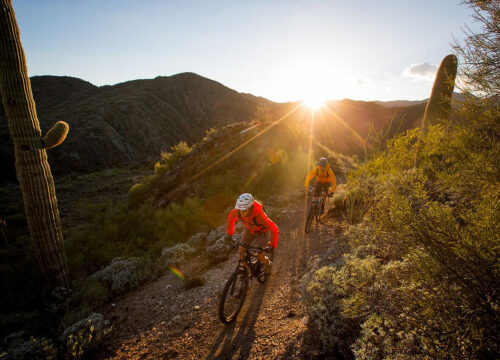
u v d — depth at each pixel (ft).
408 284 7.20
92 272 21.84
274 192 32.91
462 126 8.28
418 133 12.87
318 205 20.11
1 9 15.34
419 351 6.18
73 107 310.65
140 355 11.85
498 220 5.82
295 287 13.65
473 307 5.62
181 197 38.96
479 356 5.36
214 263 19.67
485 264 5.62
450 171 8.22
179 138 337.52
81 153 205.36
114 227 27.22
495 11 7.52
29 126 16.76
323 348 8.77
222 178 37.50
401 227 7.52
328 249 16.03
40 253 17.70
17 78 16.12
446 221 6.59
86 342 12.45
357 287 8.56
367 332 7.11
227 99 469.57
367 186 16.76
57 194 74.23
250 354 9.99
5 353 12.07
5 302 17.01
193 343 11.62
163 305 15.67
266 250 11.94
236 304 13.52
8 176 127.95
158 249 24.39
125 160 227.20
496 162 6.84
